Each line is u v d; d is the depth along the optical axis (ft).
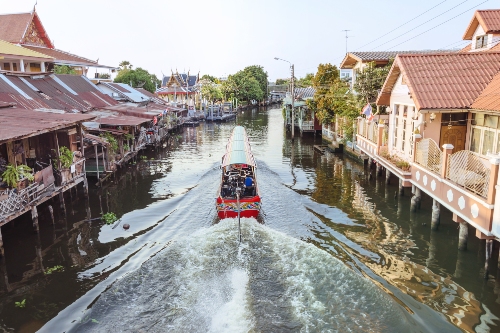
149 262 40.24
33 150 58.39
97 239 47.50
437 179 42.75
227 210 52.47
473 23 67.15
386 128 67.46
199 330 29.25
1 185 44.96
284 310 31.27
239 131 97.19
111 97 118.32
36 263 41.34
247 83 290.35
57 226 51.16
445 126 49.65
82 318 31.65
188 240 45.52
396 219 51.70
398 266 39.17
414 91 47.09
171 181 76.07
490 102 42.39
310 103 123.03
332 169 84.53
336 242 45.50
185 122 181.27
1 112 56.44
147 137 107.14
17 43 105.91
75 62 113.60
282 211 57.41
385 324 29.55
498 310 31.55
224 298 33.14
